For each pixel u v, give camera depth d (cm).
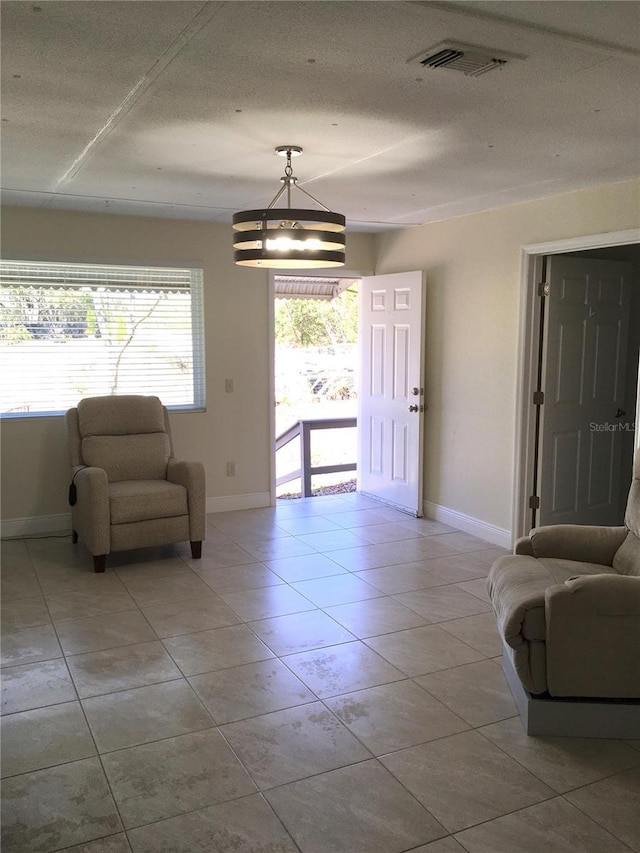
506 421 486
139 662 319
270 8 187
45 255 501
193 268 553
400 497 591
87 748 253
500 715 276
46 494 520
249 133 305
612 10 188
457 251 522
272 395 598
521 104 265
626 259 519
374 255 625
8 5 185
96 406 489
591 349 489
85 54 219
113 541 438
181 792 228
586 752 252
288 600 396
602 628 254
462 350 523
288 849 204
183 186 415
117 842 206
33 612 376
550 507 486
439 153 338
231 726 267
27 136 310
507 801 225
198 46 213
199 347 569
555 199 437
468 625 362
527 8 187
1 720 270
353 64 227
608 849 204
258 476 602
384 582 425
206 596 401
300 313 1097
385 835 209
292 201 462
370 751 251
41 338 514
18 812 219
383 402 605
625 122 288
